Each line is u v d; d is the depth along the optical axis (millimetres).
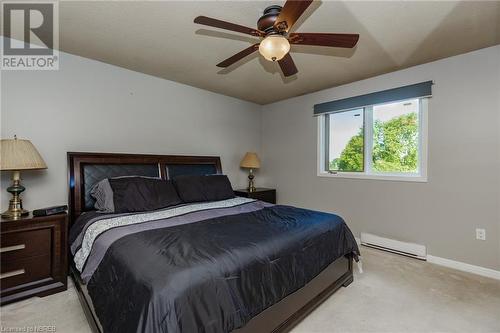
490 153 2443
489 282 2318
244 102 4488
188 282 1157
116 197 2420
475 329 1677
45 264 2119
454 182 2658
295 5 1384
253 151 4648
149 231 1758
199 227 1878
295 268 1708
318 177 3922
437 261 2768
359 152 3529
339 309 1911
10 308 1909
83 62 2730
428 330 1673
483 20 1963
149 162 3182
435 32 2148
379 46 2402
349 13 1871
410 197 2979
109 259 1500
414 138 3016
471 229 2557
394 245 3020
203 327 1129
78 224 2238
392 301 2012
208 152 3955
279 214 2344
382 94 3143
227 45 2424
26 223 2012
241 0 1739
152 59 2764
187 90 3660
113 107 2959
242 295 1339
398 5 1782
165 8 1839
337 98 3654
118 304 1252
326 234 2080
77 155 2648
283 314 1636
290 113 4316
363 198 3410
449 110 2674
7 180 2297
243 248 1494
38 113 2471
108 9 1850
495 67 2404
